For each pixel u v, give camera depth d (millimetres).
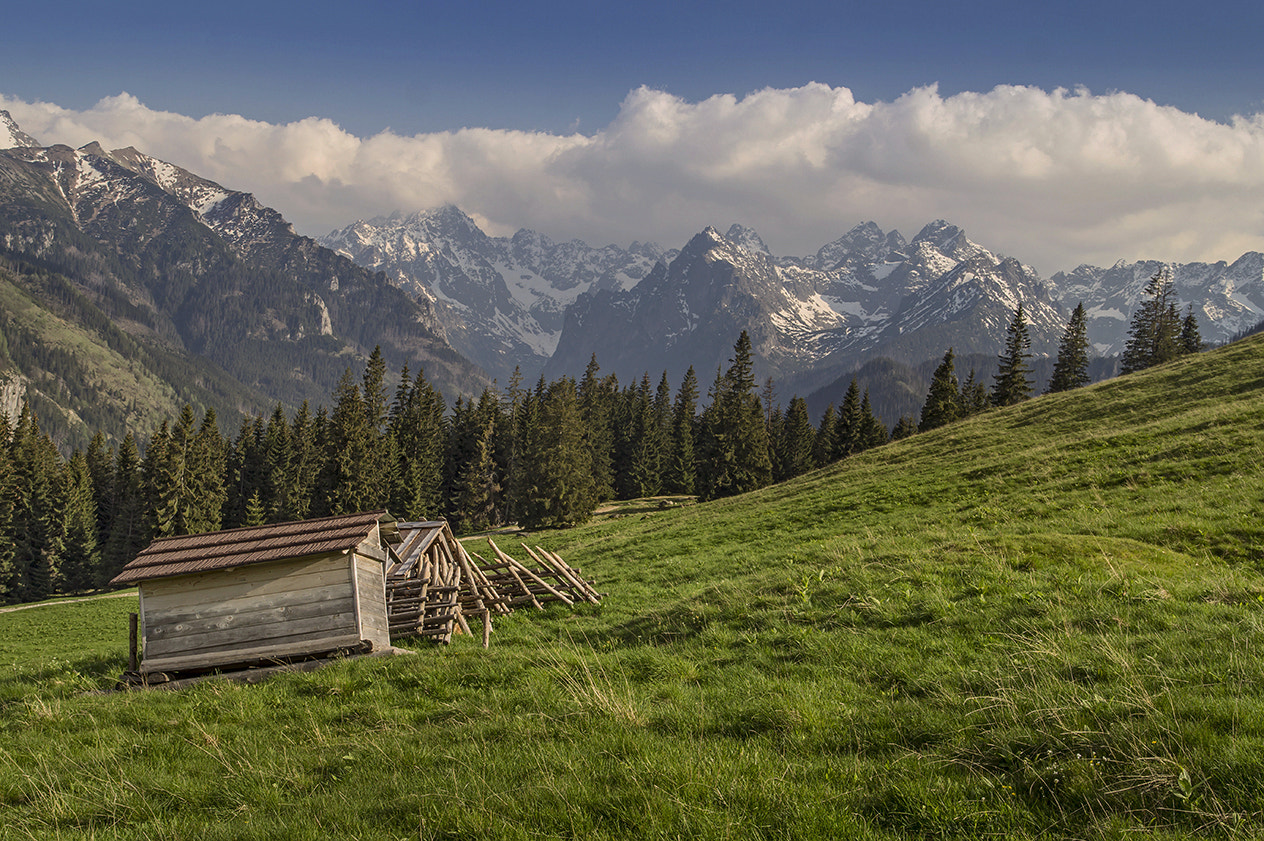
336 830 7316
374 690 12352
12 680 17844
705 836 6496
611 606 20641
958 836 6367
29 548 93188
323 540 15516
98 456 116812
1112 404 44000
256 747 10172
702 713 9656
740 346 98938
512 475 108625
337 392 93375
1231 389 39531
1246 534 17438
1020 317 94750
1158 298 104562
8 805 9055
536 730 9523
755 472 94500
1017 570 14922
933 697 9383
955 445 45125
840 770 7695
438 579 20656
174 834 7707
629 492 116750
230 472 110312
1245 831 5891
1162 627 10859
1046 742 7703
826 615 13609
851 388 107562
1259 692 8188
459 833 6961
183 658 14906
